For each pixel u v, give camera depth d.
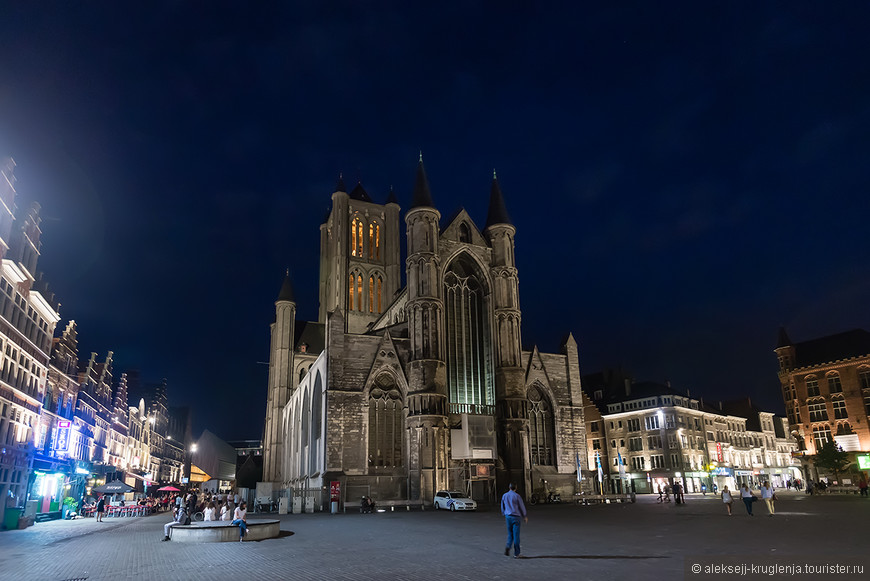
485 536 24.12
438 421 54.75
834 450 83.56
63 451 52.75
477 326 65.06
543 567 15.04
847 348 92.94
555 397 66.44
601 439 99.88
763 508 40.09
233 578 14.67
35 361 43.75
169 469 122.25
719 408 109.62
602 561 15.78
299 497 50.16
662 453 90.38
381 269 95.06
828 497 60.22
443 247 64.44
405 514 42.50
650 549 18.11
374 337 58.16
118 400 76.50
